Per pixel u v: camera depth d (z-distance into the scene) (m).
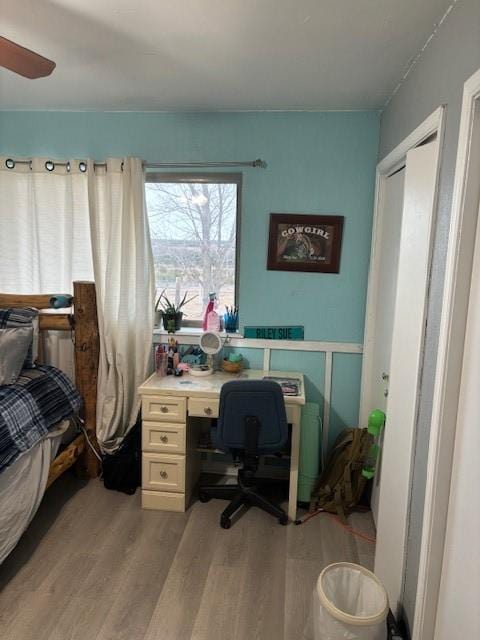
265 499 2.57
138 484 2.81
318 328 2.88
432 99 1.68
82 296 2.77
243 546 2.29
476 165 1.29
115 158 2.77
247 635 1.77
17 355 2.43
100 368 2.83
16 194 2.89
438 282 1.50
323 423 2.95
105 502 2.65
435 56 1.66
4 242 2.90
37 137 2.88
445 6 1.52
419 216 1.68
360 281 2.81
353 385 2.90
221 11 1.63
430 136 1.71
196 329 3.02
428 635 1.54
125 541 2.30
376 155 2.69
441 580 1.49
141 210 2.75
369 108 2.62
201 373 2.72
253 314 2.92
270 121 2.73
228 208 2.89
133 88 2.40
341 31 1.75
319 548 2.30
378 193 2.61
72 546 2.25
